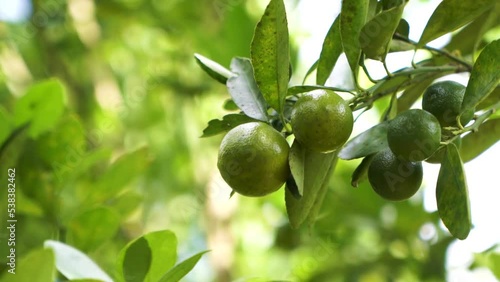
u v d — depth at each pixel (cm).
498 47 64
